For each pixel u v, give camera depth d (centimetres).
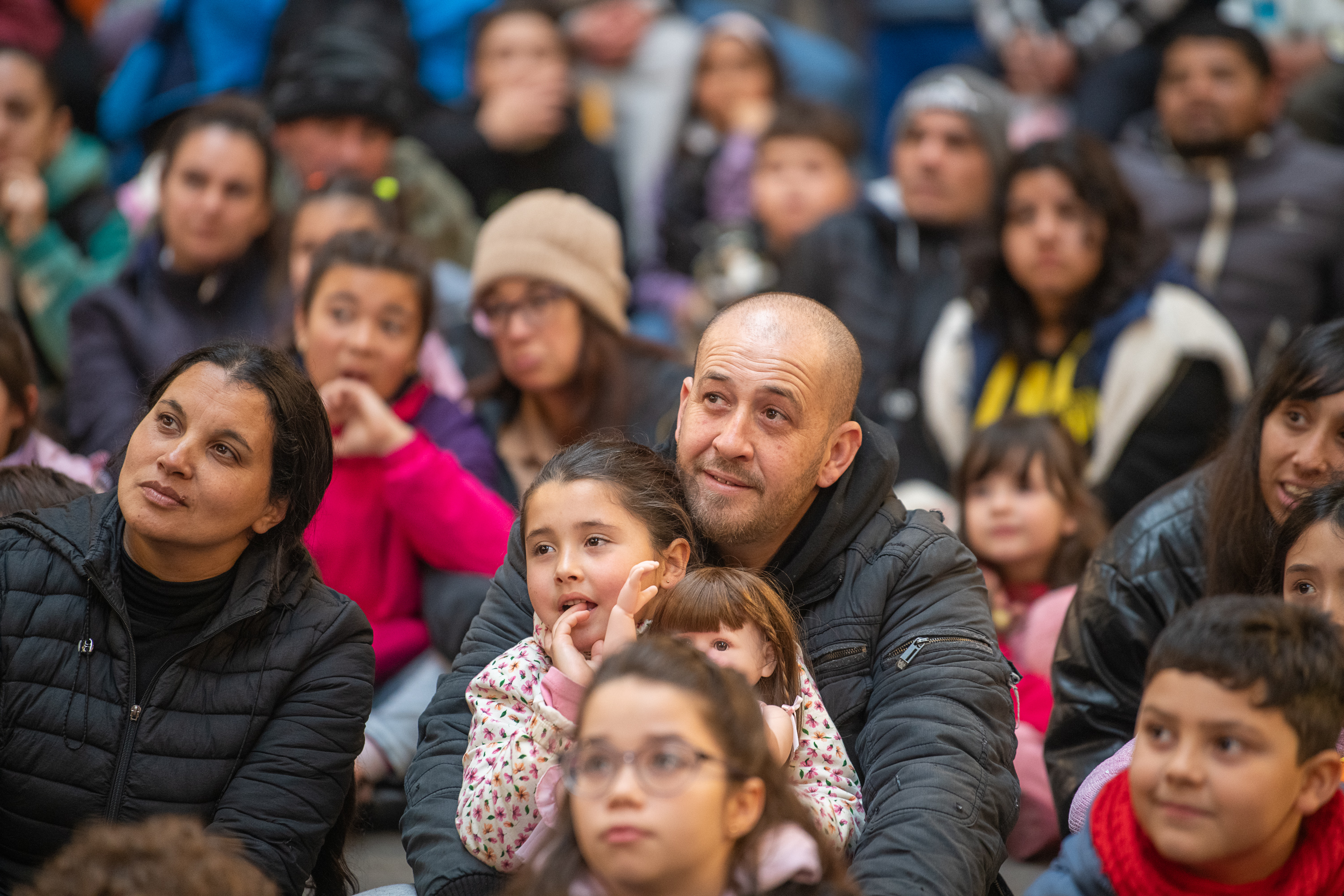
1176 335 1744
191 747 1005
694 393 1046
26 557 1028
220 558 1018
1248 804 797
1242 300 2039
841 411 1040
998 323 1842
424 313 1554
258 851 986
